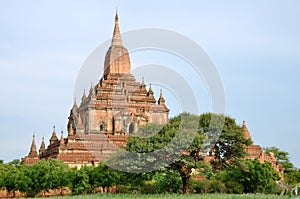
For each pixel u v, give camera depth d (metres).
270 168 77.56
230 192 73.69
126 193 70.44
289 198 23.95
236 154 68.19
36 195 84.00
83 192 78.38
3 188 91.75
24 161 123.19
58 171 83.44
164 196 57.41
